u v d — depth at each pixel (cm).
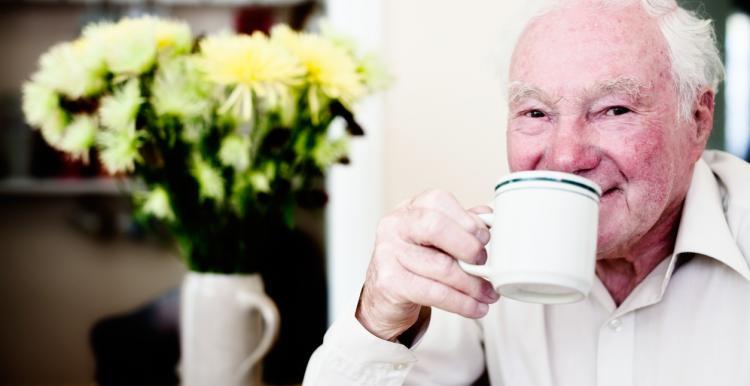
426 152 164
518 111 90
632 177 84
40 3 284
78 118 124
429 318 91
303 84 122
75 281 293
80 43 123
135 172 125
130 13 271
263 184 122
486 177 163
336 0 167
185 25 124
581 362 100
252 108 122
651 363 94
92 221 289
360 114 164
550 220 65
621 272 99
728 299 92
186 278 131
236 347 127
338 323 91
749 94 198
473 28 163
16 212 291
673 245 97
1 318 293
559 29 86
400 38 164
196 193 123
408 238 81
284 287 208
